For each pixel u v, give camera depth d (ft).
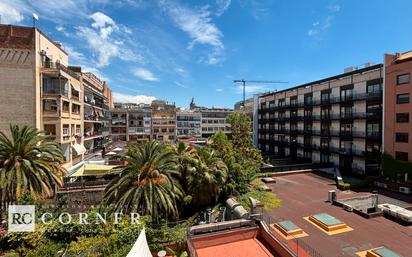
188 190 82.74
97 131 189.16
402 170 115.34
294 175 139.64
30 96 97.35
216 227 62.75
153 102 390.83
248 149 140.46
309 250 58.70
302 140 191.93
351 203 91.76
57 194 94.32
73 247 56.34
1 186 65.16
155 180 68.95
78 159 132.46
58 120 104.68
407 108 113.91
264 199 92.27
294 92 201.67
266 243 61.46
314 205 89.97
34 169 71.41
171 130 319.47
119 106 354.33
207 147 104.68
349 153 146.00
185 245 59.82
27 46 97.14
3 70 94.48
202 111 343.05
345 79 151.53
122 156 72.84
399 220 74.59
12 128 75.97
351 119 145.79
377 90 130.62
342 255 57.11
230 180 92.84
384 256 53.83
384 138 124.47
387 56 123.54
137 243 48.44
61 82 110.11
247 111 293.43
